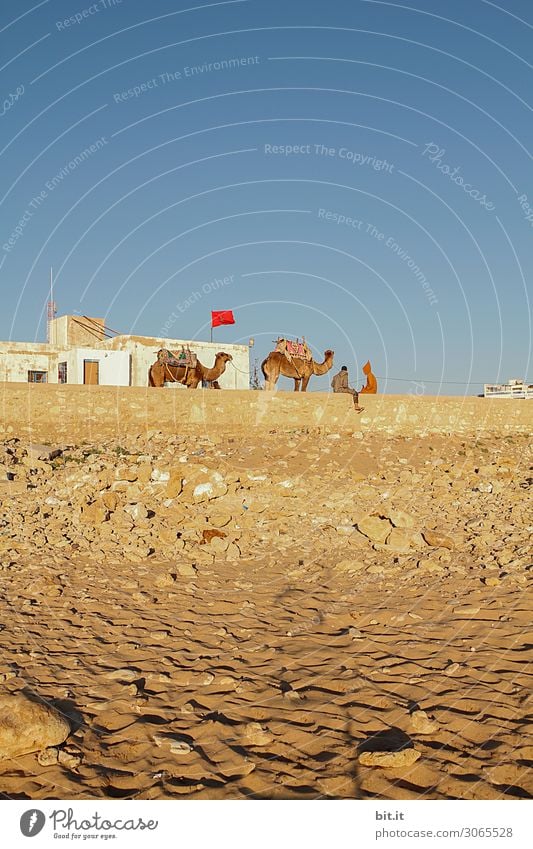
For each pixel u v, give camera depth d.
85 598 7.98
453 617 7.21
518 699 5.21
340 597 8.27
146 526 11.52
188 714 5.17
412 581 8.80
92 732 4.87
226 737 4.81
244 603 8.03
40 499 12.58
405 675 5.80
